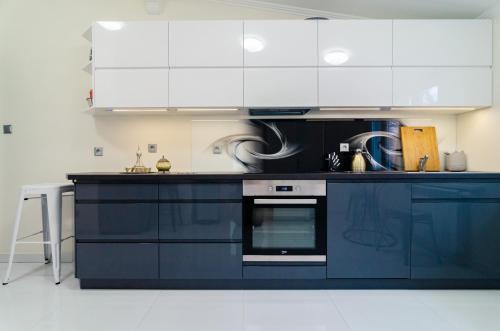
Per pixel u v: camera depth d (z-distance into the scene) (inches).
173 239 88.5
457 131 114.6
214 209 88.4
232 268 88.6
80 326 69.7
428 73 99.2
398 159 114.2
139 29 98.8
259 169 114.2
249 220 88.1
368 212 87.5
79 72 115.6
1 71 115.0
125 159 115.6
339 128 114.4
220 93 99.6
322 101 99.6
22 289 90.5
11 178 115.8
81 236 88.8
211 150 115.0
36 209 116.5
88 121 115.6
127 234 88.7
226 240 88.5
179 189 88.4
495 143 97.0
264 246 89.0
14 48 115.0
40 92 115.3
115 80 99.0
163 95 99.4
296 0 110.6
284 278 88.6
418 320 72.2
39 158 115.6
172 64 99.1
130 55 98.9
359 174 86.9
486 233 86.9
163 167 107.0
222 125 115.0
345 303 80.8
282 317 73.7
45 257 113.6
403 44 99.1
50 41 115.0
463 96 99.1
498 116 95.9
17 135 115.4
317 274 88.4
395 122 114.2
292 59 99.1
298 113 107.7
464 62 98.8
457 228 87.0
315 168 114.1
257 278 88.6
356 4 109.0
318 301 82.0
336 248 88.0
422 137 113.5
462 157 109.5
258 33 99.3
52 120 115.5
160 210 88.4
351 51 99.3
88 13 114.9
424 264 87.2
